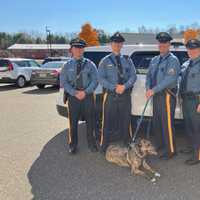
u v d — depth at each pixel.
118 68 5.52
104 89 5.62
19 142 6.68
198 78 5.10
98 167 5.28
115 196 4.29
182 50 6.12
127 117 5.61
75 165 5.38
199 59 5.12
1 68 17.14
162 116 5.37
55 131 7.54
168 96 5.31
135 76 5.59
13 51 89.62
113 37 5.51
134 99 5.86
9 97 13.39
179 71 5.30
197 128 5.22
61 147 6.32
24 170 5.18
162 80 5.26
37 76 16.36
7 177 4.91
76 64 5.71
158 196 4.27
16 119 8.87
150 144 4.87
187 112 5.29
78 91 5.65
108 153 5.38
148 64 6.04
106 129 5.71
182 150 5.84
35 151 6.10
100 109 6.15
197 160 5.30
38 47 89.12
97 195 4.32
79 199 4.22
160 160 5.49
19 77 17.38
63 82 5.74
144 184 4.63
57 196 4.30
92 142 5.98
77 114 5.80
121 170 5.14
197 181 4.71
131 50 6.20
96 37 55.06
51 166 5.34
